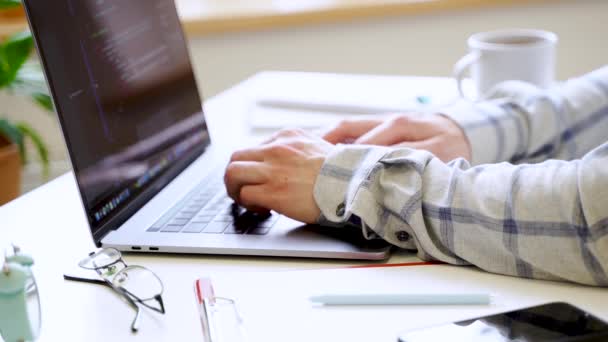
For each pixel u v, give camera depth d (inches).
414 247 27.4
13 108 87.7
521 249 24.6
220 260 27.7
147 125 34.5
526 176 25.8
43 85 68.2
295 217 29.1
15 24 74.9
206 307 23.6
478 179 26.5
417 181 26.8
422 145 32.5
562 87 37.5
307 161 29.6
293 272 26.2
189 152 38.3
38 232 31.4
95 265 27.3
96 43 31.6
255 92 51.9
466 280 25.0
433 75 78.5
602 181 23.7
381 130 33.2
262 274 26.2
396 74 79.1
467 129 33.4
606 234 23.4
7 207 34.7
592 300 23.2
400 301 23.5
